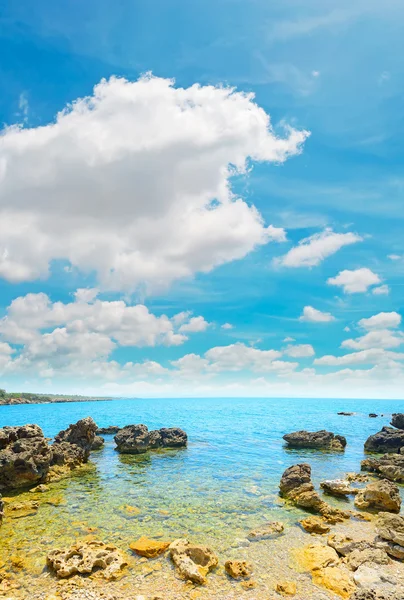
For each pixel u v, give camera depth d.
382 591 13.94
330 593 14.26
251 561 16.88
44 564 16.38
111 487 29.53
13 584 14.72
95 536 19.52
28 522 21.56
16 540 19.02
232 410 144.62
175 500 25.98
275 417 104.44
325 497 27.03
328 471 36.31
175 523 21.56
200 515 22.97
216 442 54.44
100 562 16.06
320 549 17.69
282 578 15.39
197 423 84.62
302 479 27.25
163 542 18.33
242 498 26.55
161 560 16.81
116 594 14.03
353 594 13.92
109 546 17.66
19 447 30.56
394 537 18.09
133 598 13.73
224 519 22.33
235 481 31.47
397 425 61.91
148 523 21.53
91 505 24.80
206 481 31.45
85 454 40.81
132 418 100.94
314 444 49.69
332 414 118.38
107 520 21.94
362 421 91.50
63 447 38.06
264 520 22.25
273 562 16.78
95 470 36.06
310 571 15.95
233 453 45.62
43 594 14.02
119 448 47.09
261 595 14.10
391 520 20.20
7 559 16.89
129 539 19.19
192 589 14.48
